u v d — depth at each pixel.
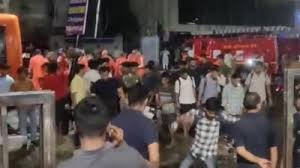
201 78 14.68
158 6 29.67
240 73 14.23
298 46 20.62
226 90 13.10
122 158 3.27
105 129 3.28
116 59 19.20
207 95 14.12
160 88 13.27
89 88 12.70
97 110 3.26
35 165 10.29
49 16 28.27
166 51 25.19
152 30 28.78
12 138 11.30
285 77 6.90
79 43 26.00
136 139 4.99
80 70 12.06
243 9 33.09
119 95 10.43
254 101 6.15
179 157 11.12
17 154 10.90
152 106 13.00
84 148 3.28
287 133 6.88
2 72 11.84
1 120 5.44
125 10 28.61
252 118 6.15
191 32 31.19
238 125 6.14
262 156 6.14
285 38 20.81
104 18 27.38
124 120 5.05
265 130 6.14
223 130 9.29
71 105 12.73
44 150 5.62
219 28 32.66
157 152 5.01
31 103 5.52
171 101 13.21
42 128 5.61
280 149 7.09
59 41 27.50
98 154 3.25
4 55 13.82
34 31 28.08
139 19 29.00
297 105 6.89
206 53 21.52
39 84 12.48
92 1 24.61
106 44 26.33
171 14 31.00
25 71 11.83
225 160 9.84
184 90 13.53
